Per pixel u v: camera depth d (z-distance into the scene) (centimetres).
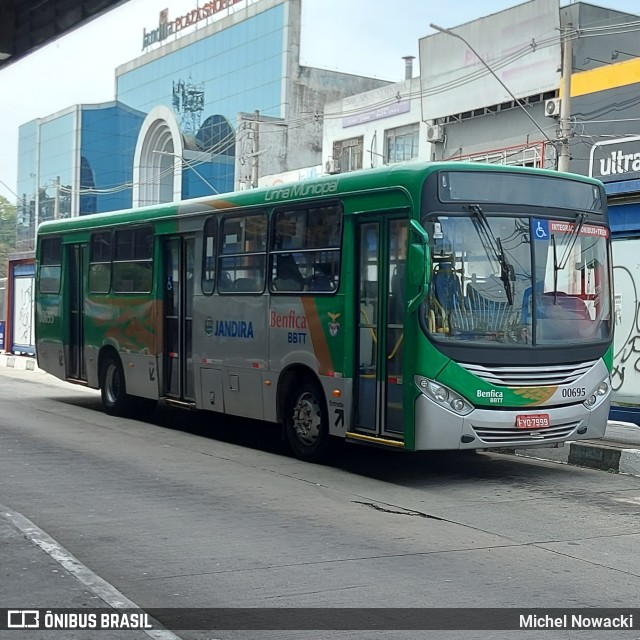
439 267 963
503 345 985
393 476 1067
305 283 1126
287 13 6066
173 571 654
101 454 1174
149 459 1147
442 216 970
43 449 1201
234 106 6550
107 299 1583
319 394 1117
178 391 1395
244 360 1231
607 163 2592
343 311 1059
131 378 1512
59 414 1609
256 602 587
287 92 6012
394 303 1002
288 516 841
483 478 1066
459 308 970
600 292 1071
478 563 691
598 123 2641
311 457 1136
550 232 1031
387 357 1009
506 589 625
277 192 1184
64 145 7800
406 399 967
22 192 8631
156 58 7500
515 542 761
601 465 1138
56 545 708
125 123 7625
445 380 959
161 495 923
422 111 3388
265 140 5416
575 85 2720
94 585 607
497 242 996
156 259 1434
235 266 1259
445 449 965
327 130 4028
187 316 1375
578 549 740
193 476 1036
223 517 830
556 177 1045
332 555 704
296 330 1135
